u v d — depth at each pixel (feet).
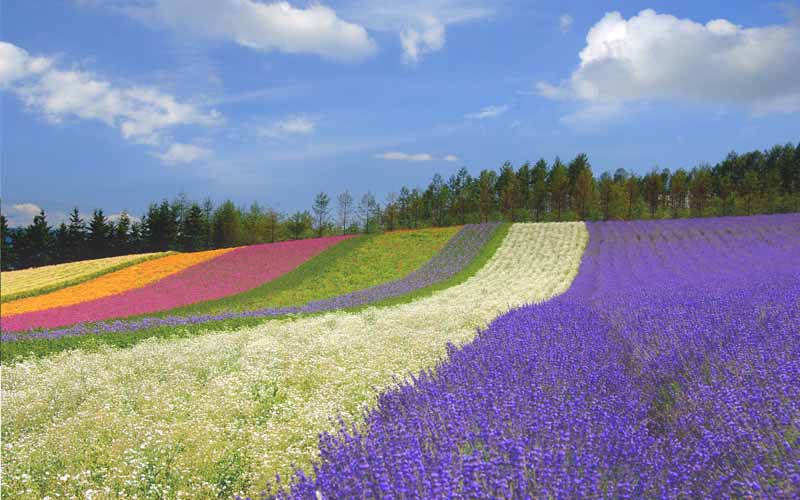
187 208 289.33
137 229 286.46
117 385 32.53
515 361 24.90
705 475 13.39
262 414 26.03
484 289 92.79
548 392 19.94
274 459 19.80
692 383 19.95
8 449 22.12
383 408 20.16
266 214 276.21
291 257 148.15
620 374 22.85
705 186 244.83
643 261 116.26
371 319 56.85
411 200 274.36
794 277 56.54
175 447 21.06
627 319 35.99
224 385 29.78
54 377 35.27
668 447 15.49
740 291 44.29
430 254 142.61
